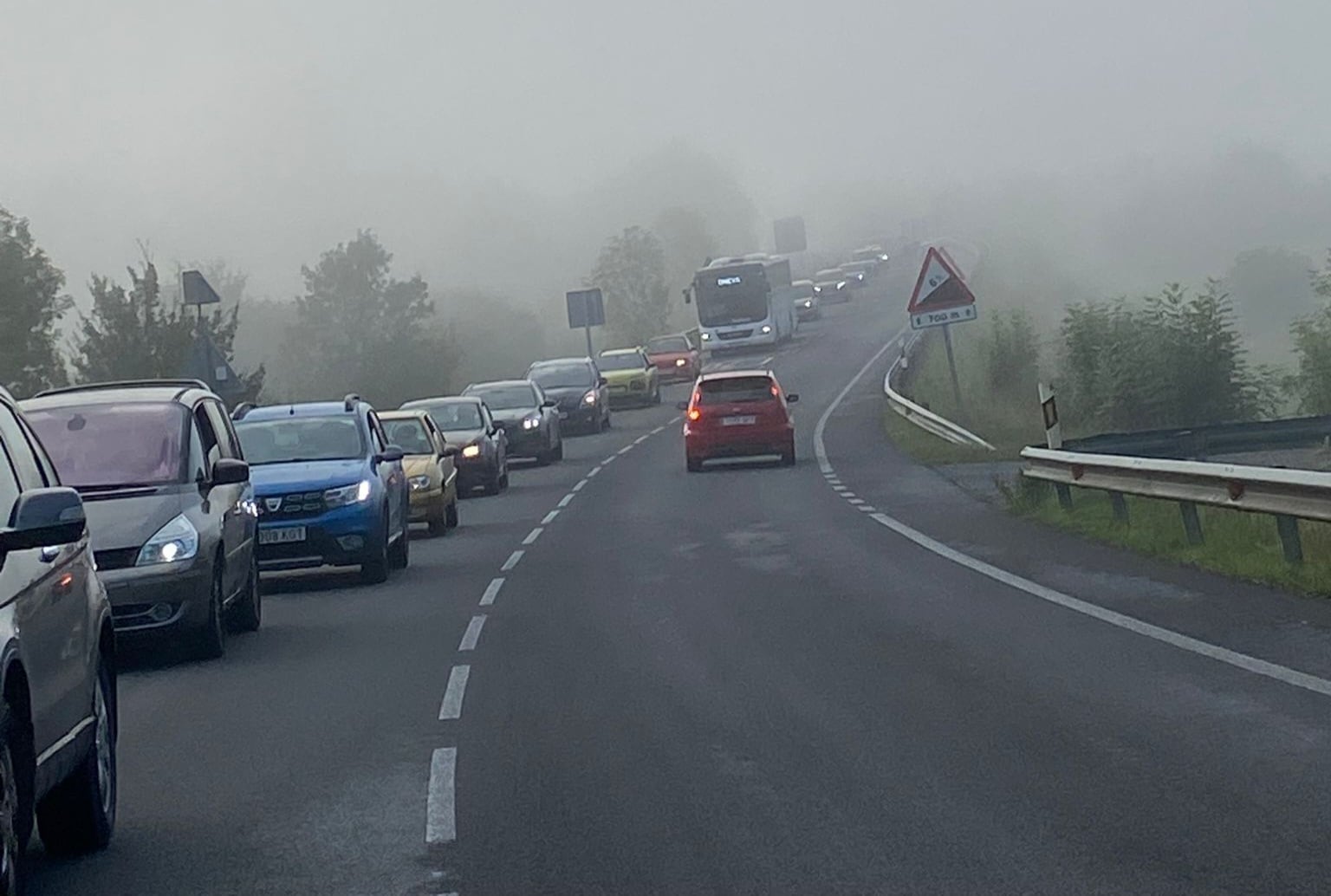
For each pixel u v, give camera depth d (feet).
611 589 54.85
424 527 86.43
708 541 68.49
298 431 64.69
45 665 22.21
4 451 24.08
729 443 107.04
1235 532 53.11
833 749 29.19
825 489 90.22
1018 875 21.15
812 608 47.39
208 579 44.11
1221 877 20.61
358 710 35.88
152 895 22.54
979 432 118.11
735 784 26.91
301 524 59.82
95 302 108.88
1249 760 26.68
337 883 22.58
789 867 22.07
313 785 28.78
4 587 21.17
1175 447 89.30
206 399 50.24
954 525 67.92
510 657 41.91
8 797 19.72
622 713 33.53
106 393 48.98
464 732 32.53
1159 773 26.13
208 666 43.55
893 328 274.98
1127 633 39.58
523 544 72.64
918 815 24.36
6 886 19.49
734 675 37.32
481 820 25.48
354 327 247.50
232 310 111.86
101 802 25.05
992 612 44.47
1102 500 68.59
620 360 199.62
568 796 26.68
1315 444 90.89
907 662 37.68
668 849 23.24
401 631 48.26
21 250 126.62
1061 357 152.25
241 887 22.67
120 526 43.32
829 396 172.14
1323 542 48.34
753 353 253.44
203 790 28.89
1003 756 27.89
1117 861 21.49
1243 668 34.30
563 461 130.72
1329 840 22.02
